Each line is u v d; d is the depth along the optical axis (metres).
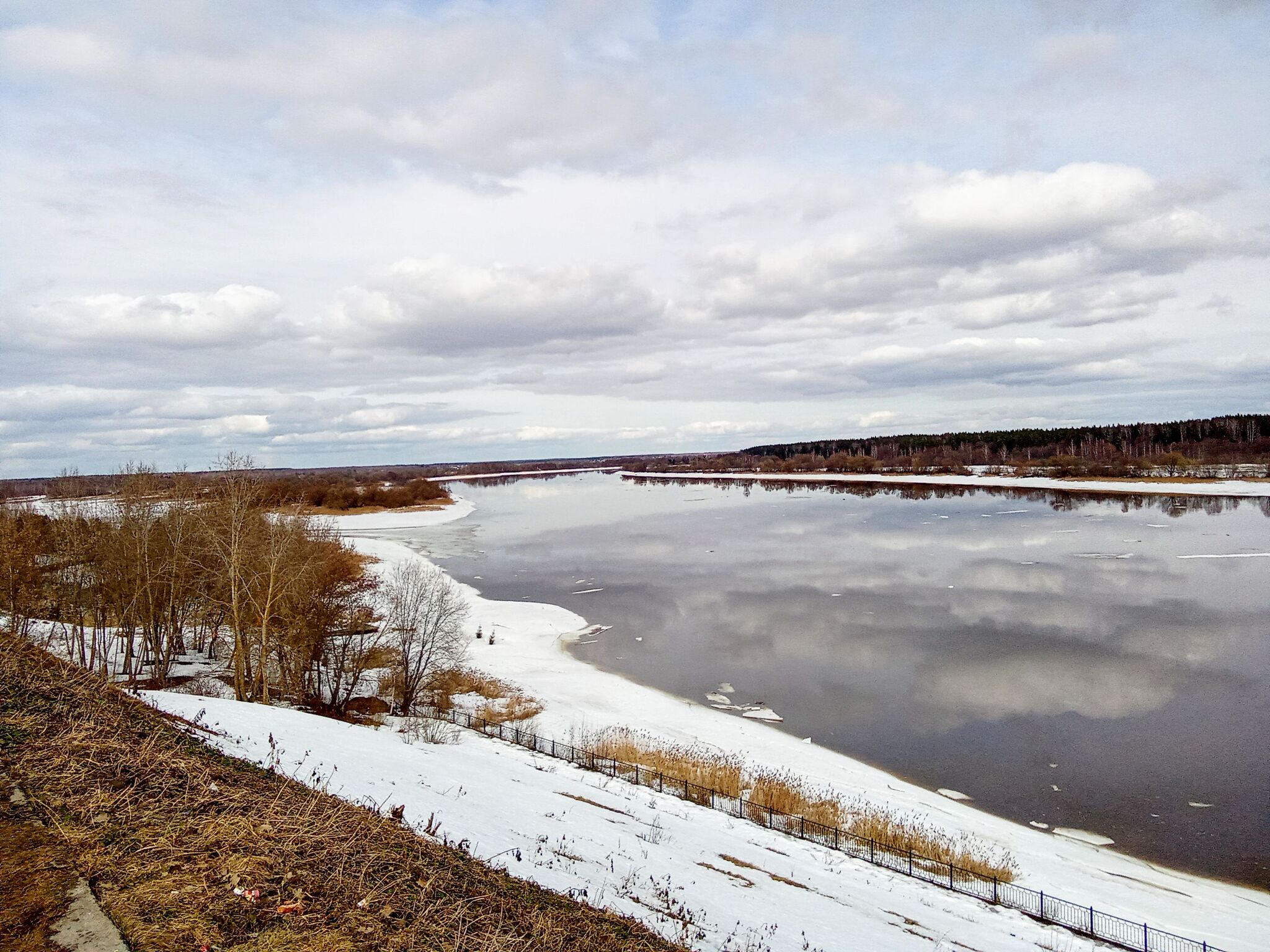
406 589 39.38
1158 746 29.38
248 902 7.75
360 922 7.91
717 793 24.30
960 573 63.81
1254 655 39.97
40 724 11.65
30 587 37.88
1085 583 58.56
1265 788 25.77
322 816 10.48
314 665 36.81
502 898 9.80
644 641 46.34
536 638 47.03
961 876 19.67
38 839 8.25
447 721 30.53
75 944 6.49
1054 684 36.59
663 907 12.17
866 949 12.43
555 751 27.69
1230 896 19.64
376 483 191.12
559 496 179.12
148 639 35.91
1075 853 21.98
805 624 49.38
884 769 28.11
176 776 10.70
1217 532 81.88
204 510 34.62
